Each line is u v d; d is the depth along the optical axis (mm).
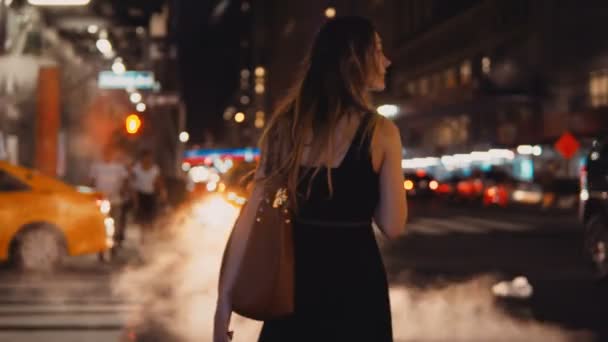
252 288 2592
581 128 44594
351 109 2725
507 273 13984
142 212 18000
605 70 47375
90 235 13844
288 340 2670
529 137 48906
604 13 48969
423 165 69250
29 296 10969
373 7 100438
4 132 25203
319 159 2686
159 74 36781
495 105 54969
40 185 13711
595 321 9336
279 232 2623
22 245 13453
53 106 24828
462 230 25281
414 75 80812
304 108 2732
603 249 12531
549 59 52031
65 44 31188
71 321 9125
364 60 2803
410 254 17547
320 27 2891
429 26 76500
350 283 2662
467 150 57312
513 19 57281
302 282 2674
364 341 2652
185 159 73875
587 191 12914
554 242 20828
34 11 25203
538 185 40406
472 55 65312
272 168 2756
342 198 2674
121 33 33875
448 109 60906
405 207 2742
